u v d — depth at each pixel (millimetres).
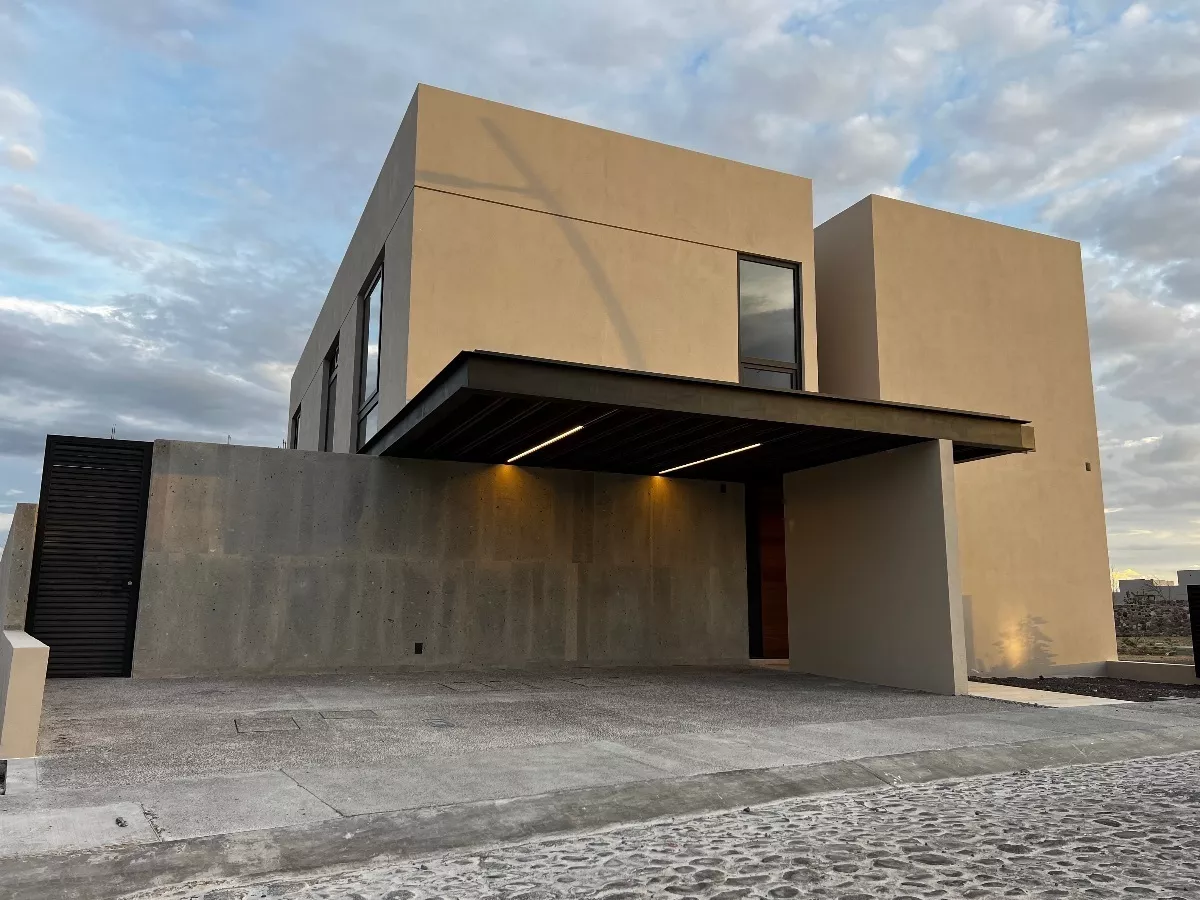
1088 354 14641
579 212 11320
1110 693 10148
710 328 11953
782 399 8570
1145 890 3297
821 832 4148
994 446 9938
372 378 12609
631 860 3682
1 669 6836
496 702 8055
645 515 12164
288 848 3641
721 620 12445
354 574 10336
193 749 5598
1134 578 40625
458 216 10586
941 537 9469
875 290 12773
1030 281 14281
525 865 3617
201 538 9734
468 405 8094
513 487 11359
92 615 9281
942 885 3352
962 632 9258
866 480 10680
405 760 5293
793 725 6926
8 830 3656
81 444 9461
